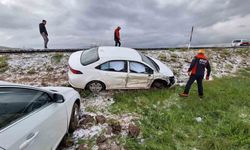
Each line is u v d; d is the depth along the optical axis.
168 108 6.17
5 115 2.43
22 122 2.54
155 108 6.08
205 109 6.27
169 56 12.95
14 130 2.33
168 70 7.86
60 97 3.51
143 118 5.38
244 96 7.46
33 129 2.57
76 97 4.65
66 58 10.10
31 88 3.10
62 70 8.96
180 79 9.55
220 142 4.45
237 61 15.00
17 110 2.63
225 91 8.02
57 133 3.41
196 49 16.16
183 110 6.09
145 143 4.31
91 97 6.56
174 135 4.74
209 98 7.16
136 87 7.22
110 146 4.10
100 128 4.72
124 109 5.88
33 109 2.91
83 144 4.11
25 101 2.84
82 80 6.52
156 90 7.43
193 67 6.91
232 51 17.50
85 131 4.57
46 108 3.17
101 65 6.66
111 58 6.78
